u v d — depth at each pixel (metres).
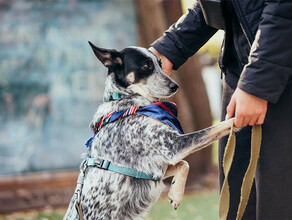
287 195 2.50
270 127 2.50
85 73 9.18
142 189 2.98
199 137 2.80
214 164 11.12
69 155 9.07
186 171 3.07
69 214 3.18
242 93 2.40
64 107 9.08
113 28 9.34
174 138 2.88
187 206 7.92
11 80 8.81
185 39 3.19
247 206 2.89
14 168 8.75
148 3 9.31
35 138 8.89
